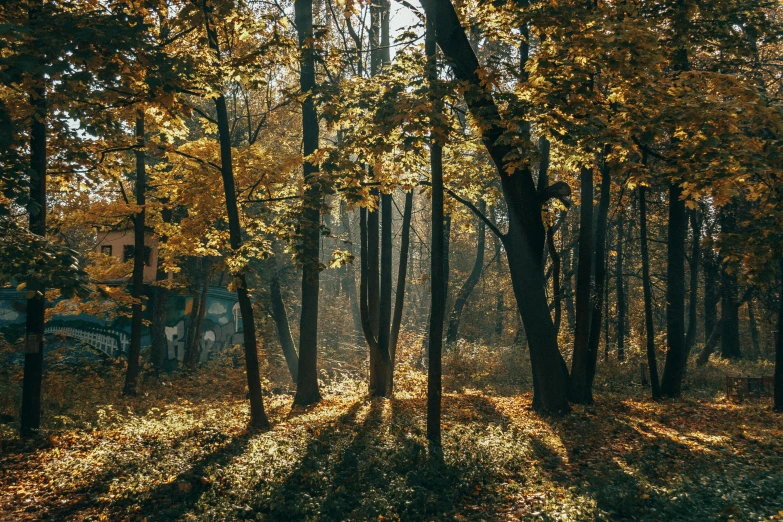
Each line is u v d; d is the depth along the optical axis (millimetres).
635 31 11781
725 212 26891
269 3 16938
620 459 11438
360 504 8797
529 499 9180
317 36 14008
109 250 27469
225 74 13000
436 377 12156
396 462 10492
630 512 8430
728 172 11266
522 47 16719
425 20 14148
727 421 15852
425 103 10719
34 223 12109
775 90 22656
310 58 14258
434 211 12141
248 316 13719
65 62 8539
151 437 12219
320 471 9961
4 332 25594
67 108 9844
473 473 10195
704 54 19219
